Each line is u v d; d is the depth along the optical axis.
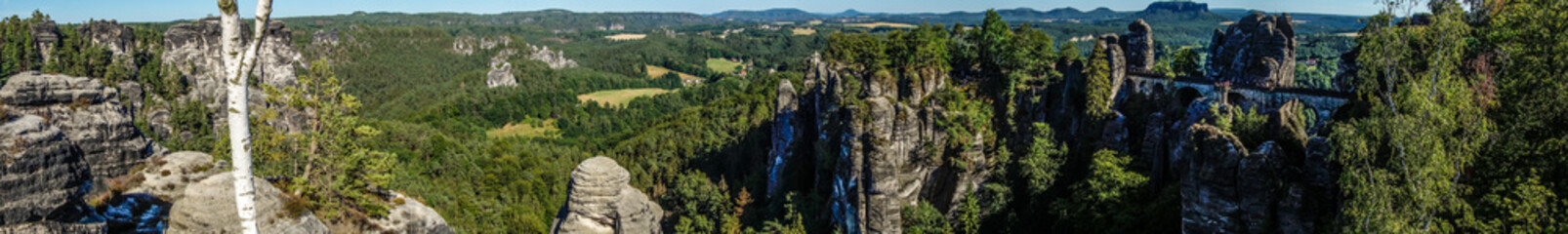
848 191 74.06
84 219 30.81
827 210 82.25
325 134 48.84
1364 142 37.97
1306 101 59.94
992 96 80.62
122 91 129.25
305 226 35.69
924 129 76.25
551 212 108.69
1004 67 81.12
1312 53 108.06
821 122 90.06
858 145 72.50
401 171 96.38
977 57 84.12
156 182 43.94
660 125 185.88
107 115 51.59
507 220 91.75
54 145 29.02
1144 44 80.12
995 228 72.94
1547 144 37.06
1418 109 36.50
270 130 50.19
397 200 49.03
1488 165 38.56
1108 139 69.88
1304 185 44.06
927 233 71.31
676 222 93.50
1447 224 36.31
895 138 73.44
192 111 135.25
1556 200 34.94
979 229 73.19
